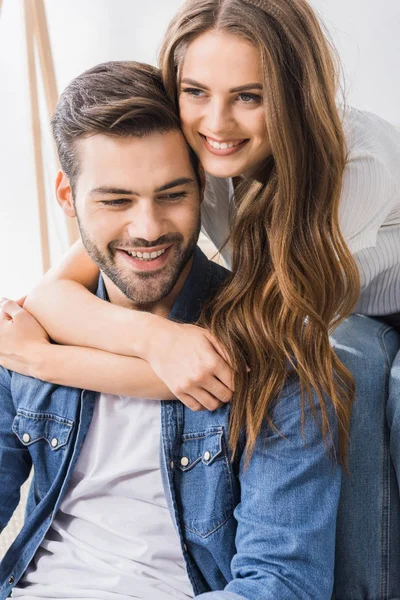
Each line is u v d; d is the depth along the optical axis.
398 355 1.59
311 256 1.45
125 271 1.42
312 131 1.41
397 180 1.68
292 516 1.33
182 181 1.36
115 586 1.41
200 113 1.38
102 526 1.47
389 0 2.54
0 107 3.01
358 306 1.76
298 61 1.38
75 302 1.51
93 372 1.44
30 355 1.49
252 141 1.40
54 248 3.09
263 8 1.35
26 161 3.05
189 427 1.45
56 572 1.48
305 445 1.36
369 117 1.71
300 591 1.28
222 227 1.77
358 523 1.55
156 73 1.43
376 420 1.55
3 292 3.18
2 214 3.11
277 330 1.40
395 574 1.57
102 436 1.49
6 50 2.95
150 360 1.41
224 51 1.33
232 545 1.42
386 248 1.69
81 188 1.38
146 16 2.84
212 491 1.42
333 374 1.46
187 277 1.54
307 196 1.45
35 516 1.51
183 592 1.42
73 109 1.38
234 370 1.38
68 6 2.87
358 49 2.46
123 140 1.33
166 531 1.45
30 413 1.54
